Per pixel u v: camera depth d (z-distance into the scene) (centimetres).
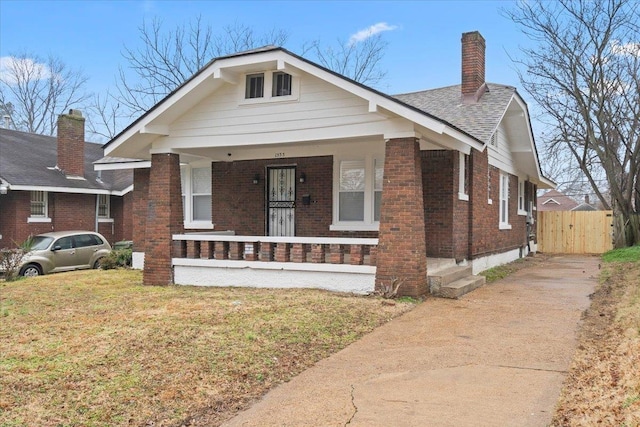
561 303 938
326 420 443
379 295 967
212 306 870
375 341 690
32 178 2119
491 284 1183
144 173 1586
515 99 1489
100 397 479
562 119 2203
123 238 2422
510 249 1762
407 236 958
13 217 2073
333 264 1041
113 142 1178
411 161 958
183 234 1202
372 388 518
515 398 480
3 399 469
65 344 643
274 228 1434
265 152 1412
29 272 1552
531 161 1825
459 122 1277
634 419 392
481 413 448
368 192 1277
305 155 1366
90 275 1400
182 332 692
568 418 429
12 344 648
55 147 2638
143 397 484
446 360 603
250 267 1117
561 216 2312
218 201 1502
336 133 1027
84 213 2311
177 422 440
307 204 1368
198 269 1170
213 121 1148
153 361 577
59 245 1647
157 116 1133
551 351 629
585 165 2303
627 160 2112
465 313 852
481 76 1498
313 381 542
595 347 638
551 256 2062
